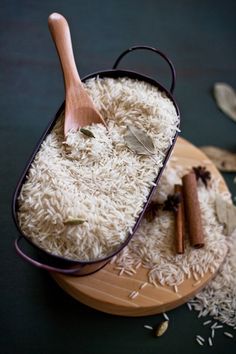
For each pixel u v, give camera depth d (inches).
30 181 14.5
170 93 16.1
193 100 22.4
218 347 16.0
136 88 16.2
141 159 15.2
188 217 16.9
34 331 15.8
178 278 16.0
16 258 17.1
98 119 15.8
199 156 19.2
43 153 14.9
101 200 14.3
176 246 16.3
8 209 18.1
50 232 13.9
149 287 15.8
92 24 24.3
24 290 16.5
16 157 19.5
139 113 15.6
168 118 15.4
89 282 15.7
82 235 13.7
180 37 24.5
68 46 15.8
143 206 14.5
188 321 16.4
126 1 25.5
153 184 14.7
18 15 23.9
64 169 14.7
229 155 20.6
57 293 16.6
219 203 17.6
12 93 21.3
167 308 16.0
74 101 15.5
